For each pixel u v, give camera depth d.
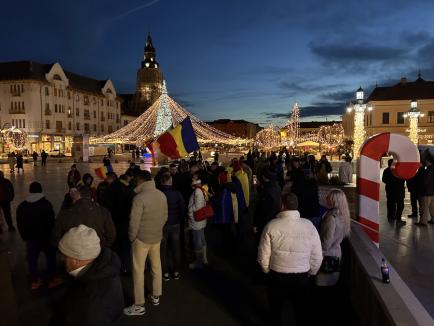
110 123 90.94
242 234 8.75
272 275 4.30
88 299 2.49
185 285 6.62
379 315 3.94
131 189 7.29
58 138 73.38
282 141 53.50
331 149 48.09
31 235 6.38
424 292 6.24
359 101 21.02
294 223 4.27
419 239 9.44
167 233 6.85
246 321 5.31
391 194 11.57
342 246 6.11
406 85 60.12
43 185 22.20
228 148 85.50
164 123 34.41
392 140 7.50
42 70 72.38
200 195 7.46
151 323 5.25
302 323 4.31
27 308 5.70
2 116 68.81
